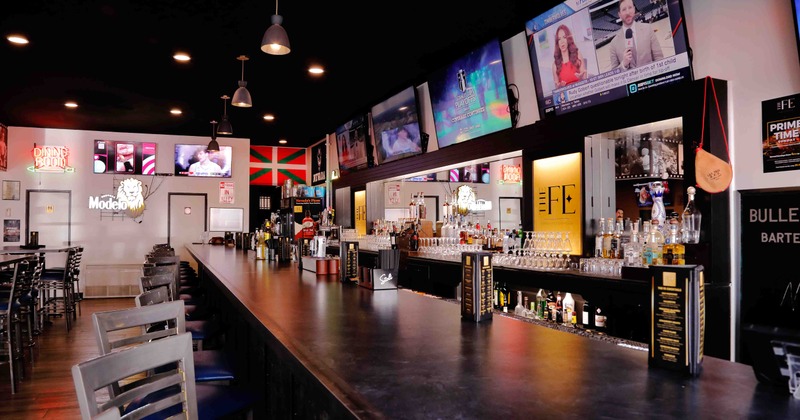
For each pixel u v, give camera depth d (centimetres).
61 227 1154
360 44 596
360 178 958
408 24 538
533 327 199
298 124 1081
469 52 584
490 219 1173
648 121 386
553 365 143
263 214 1330
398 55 637
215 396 223
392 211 1097
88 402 130
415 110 732
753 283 340
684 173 360
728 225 347
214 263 528
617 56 407
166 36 584
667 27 367
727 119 350
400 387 124
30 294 671
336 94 823
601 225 441
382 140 833
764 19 332
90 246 1172
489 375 134
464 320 213
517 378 131
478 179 1169
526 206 525
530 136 515
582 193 460
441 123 659
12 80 757
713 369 138
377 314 228
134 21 543
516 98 552
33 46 616
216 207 1261
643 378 130
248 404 221
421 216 706
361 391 121
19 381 513
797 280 318
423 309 242
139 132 1201
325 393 125
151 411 154
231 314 500
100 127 1136
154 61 670
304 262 446
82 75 733
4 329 580
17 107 930
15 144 1126
